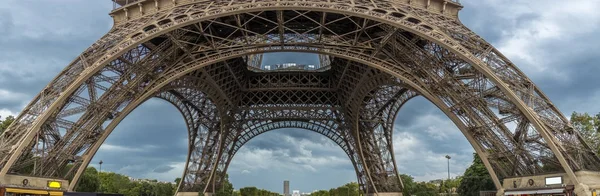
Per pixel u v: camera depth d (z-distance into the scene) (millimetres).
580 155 56062
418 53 67062
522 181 60750
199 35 72188
